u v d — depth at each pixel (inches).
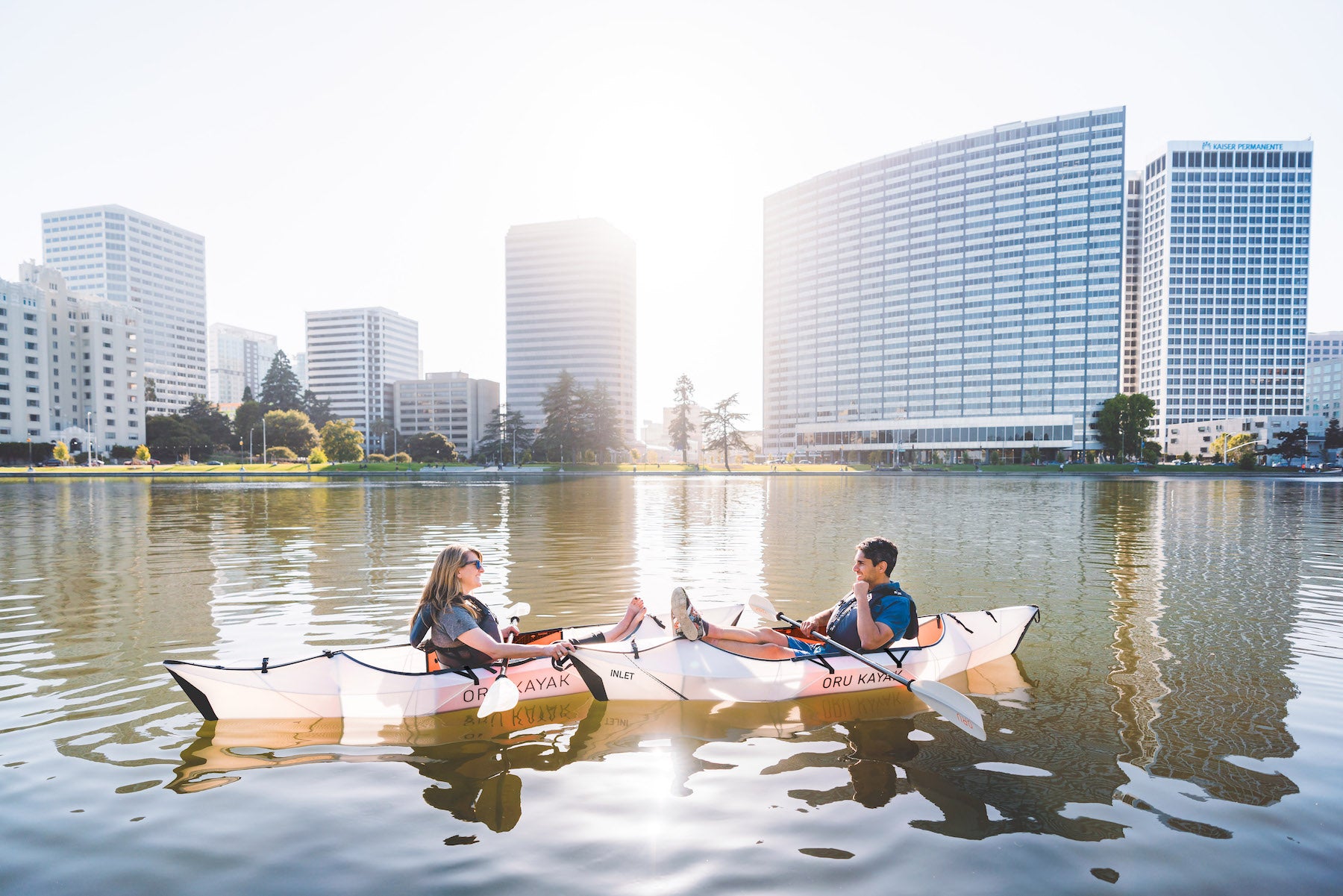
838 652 250.4
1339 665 271.0
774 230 6338.6
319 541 666.8
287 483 2252.7
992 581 453.4
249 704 209.2
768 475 3228.3
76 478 2588.6
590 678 227.5
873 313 5546.3
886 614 244.4
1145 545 639.1
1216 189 6141.7
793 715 220.5
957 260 5083.7
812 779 175.5
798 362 6141.7
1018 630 288.8
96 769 178.9
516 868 135.4
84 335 4510.3
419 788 169.6
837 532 751.7
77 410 4505.4
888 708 227.8
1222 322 6195.9
